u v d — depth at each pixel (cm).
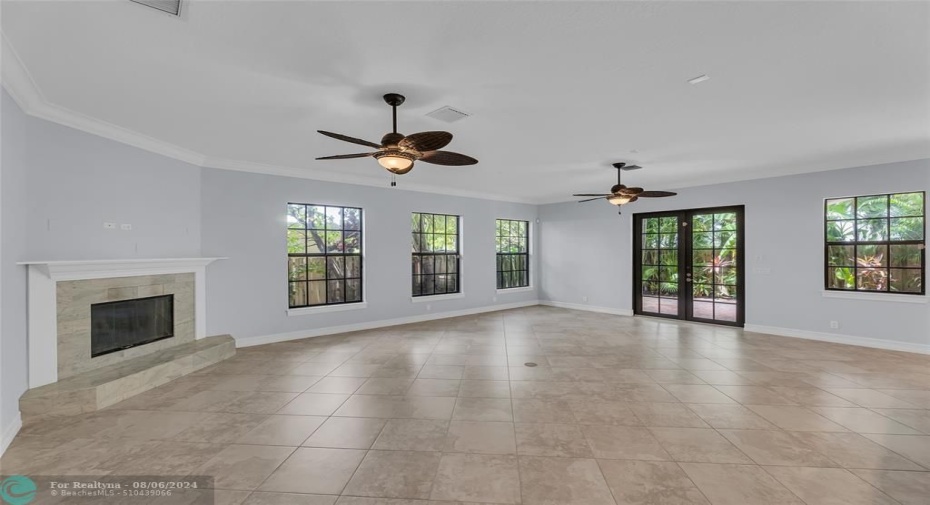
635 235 789
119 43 229
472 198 823
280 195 572
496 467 242
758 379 403
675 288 735
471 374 423
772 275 610
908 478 229
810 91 301
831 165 547
